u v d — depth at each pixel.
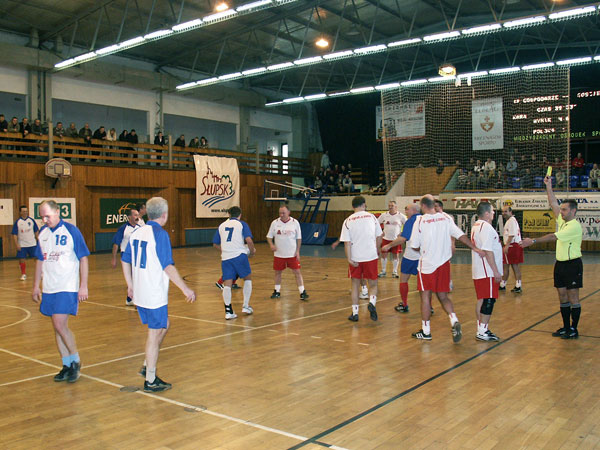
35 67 20.33
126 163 21.81
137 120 26.95
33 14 19.06
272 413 4.03
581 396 4.36
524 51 23.83
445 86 24.77
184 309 8.65
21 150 18.97
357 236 7.46
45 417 3.97
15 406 4.21
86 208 20.17
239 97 27.41
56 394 4.50
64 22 19.84
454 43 23.22
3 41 20.12
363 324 7.36
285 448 3.40
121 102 23.59
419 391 4.51
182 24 15.59
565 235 6.30
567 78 20.72
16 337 6.69
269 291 10.69
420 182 23.62
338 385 4.70
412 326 7.19
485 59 24.77
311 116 31.53
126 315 8.19
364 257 7.42
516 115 23.38
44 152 18.97
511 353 5.73
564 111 22.38
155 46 23.11
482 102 23.94
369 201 25.06
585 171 22.39
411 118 25.50
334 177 27.25
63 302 4.76
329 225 26.73
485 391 4.50
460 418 3.89
